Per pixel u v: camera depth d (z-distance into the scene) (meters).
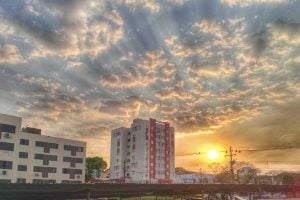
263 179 141.88
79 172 91.19
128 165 129.88
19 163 78.31
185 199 69.31
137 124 129.62
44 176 83.06
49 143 85.69
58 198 46.16
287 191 93.06
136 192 54.88
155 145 127.44
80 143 92.88
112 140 138.38
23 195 43.03
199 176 139.12
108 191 50.72
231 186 75.44
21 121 76.88
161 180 122.81
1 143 72.38
